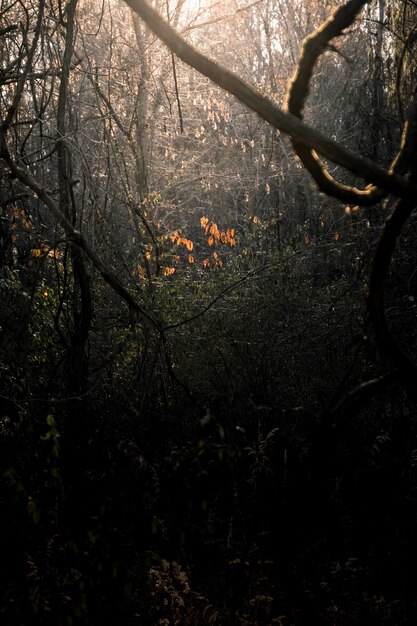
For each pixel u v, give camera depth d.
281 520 5.50
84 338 7.62
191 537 5.82
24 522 5.61
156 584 4.94
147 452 7.14
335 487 6.35
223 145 17.02
